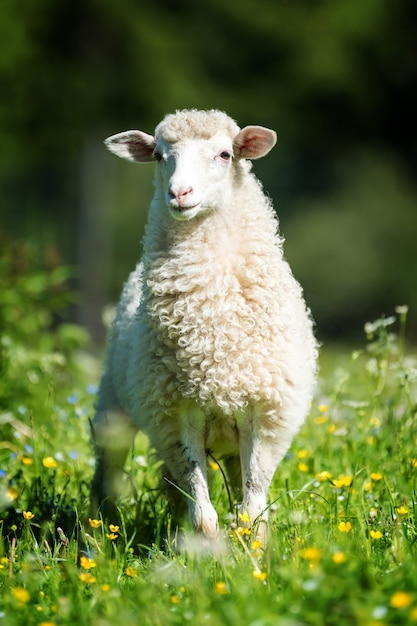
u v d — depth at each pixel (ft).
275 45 125.59
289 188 165.48
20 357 47.42
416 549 25.35
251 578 23.35
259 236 31.24
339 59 127.34
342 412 41.50
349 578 21.63
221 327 29.91
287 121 129.80
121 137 33.71
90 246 133.28
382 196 159.84
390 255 152.87
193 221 30.58
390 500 30.17
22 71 117.29
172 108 121.08
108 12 120.16
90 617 22.41
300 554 24.41
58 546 27.94
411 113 137.80
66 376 53.42
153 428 31.19
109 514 32.86
